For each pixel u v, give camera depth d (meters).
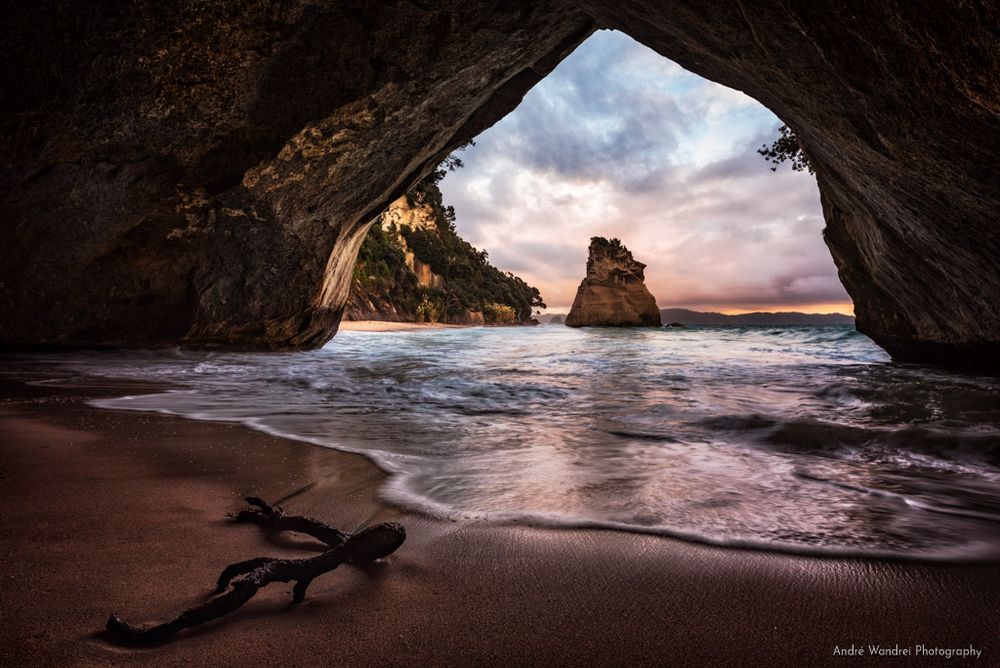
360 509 2.32
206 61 8.15
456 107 10.59
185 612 1.33
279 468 2.96
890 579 1.71
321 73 8.84
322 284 12.35
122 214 9.38
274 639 1.34
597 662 1.27
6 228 8.80
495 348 15.83
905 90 3.54
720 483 2.77
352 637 1.36
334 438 3.80
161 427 4.12
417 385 7.03
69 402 5.36
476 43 9.14
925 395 6.08
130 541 1.92
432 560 1.81
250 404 5.45
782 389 6.63
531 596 1.58
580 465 3.10
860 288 10.21
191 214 9.98
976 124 3.38
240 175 9.72
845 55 3.66
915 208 5.20
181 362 10.43
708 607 1.53
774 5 3.70
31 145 8.00
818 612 1.51
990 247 4.88
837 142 4.93
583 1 6.92
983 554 1.90
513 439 3.83
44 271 9.47
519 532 2.06
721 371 8.94
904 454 3.43
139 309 10.71
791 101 4.88
